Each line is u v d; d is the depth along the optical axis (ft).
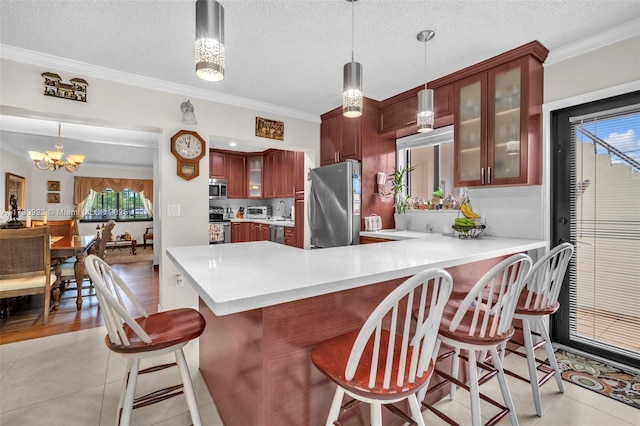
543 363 6.24
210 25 4.01
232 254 5.62
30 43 7.36
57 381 6.41
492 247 6.51
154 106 9.66
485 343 4.12
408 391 3.11
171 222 10.02
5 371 6.79
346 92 5.56
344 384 3.14
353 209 11.10
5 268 9.11
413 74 9.12
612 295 7.11
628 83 6.67
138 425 5.06
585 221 7.50
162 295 9.94
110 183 27.25
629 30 6.61
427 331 3.37
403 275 4.28
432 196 11.31
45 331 9.04
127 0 5.81
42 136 16.12
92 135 15.08
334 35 7.04
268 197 20.34
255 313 3.80
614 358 7.05
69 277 11.14
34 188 24.20
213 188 20.15
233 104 11.12
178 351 4.39
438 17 6.37
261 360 3.66
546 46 7.52
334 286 3.57
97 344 8.16
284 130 12.42
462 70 8.75
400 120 11.00
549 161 7.92
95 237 14.23
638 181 6.76
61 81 8.25
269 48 7.61
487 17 6.37
